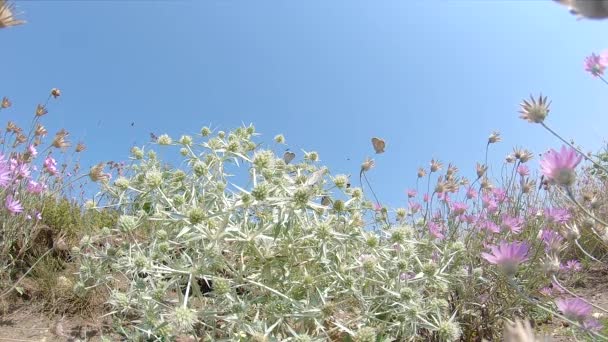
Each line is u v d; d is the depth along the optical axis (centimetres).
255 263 274
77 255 335
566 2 84
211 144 332
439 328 259
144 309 254
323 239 264
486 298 312
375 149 370
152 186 283
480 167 416
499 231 340
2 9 112
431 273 284
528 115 189
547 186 462
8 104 416
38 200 393
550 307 328
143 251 281
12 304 324
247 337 233
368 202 370
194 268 240
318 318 248
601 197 442
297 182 328
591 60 212
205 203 287
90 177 352
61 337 292
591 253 422
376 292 284
